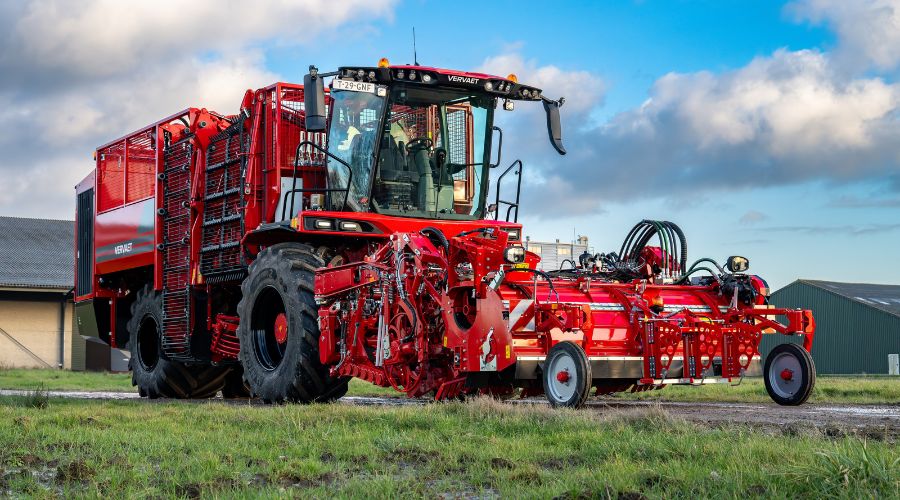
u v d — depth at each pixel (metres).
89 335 16.11
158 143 13.70
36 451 5.56
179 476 4.72
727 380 8.80
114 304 15.61
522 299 8.12
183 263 13.03
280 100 11.27
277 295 10.63
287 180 11.28
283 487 4.43
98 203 15.56
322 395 10.07
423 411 7.24
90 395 13.84
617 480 4.21
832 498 3.79
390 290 9.12
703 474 4.27
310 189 10.77
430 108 10.76
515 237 10.86
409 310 8.80
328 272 9.70
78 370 34.16
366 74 10.06
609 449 5.11
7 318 33.59
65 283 34.28
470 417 6.75
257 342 10.79
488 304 8.08
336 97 10.79
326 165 10.85
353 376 9.69
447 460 5.07
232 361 12.77
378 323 9.27
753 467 4.35
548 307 7.91
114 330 15.57
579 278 8.79
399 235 9.16
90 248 15.91
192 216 12.83
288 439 5.95
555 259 17.97
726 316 9.04
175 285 13.22
